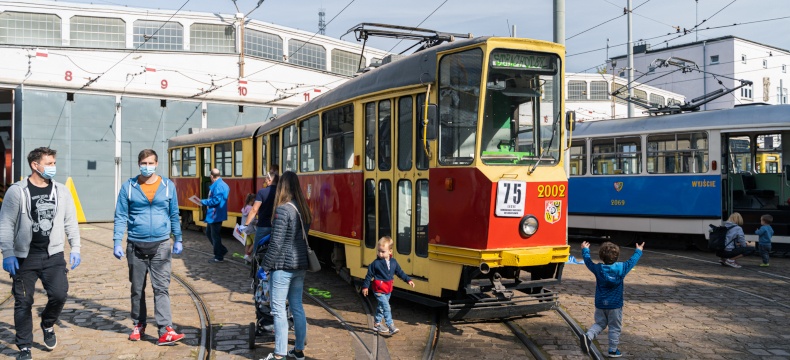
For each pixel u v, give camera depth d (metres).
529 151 7.57
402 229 8.45
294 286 6.11
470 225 7.29
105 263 13.05
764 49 50.81
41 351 6.51
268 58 32.44
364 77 9.47
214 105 30.06
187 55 29.44
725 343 6.91
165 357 6.34
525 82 7.56
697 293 9.80
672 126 15.73
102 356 6.35
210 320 7.85
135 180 6.70
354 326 7.70
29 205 6.08
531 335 7.23
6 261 5.93
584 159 17.62
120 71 27.59
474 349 6.70
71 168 26.33
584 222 17.53
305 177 11.71
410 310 8.57
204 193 20.08
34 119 25.48
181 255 14.23
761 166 15.71
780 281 10.98
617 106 48.94
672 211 15.64
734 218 12.76
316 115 11.16
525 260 7.21
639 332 7.39
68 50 26.42
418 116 8.10
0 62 25.00
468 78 7.46
